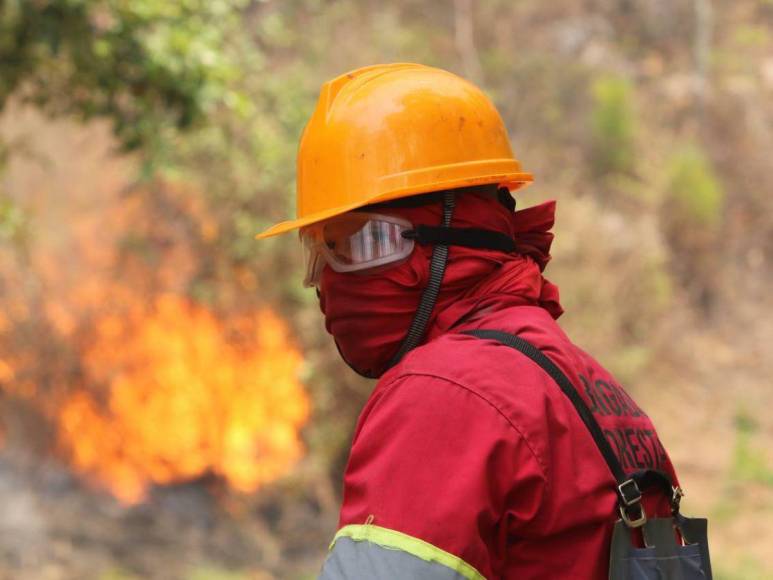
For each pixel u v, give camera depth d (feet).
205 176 44.88
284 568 40.06
